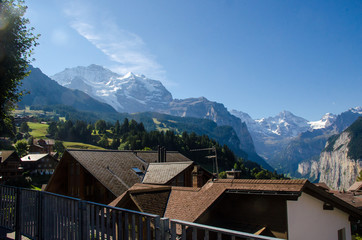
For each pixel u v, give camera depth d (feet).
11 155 255.91
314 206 44.01
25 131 572.92
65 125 589.73
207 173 112.16
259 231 39.68
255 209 42.86
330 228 45.91
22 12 43.96
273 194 40.11
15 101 48.62
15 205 30.66
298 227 40.91
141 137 547.90
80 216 22.77
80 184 94.38
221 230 14.70
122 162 107.55
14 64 43.65
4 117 49.29
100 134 650.02
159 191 54.44
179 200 50.49
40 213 27.35
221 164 532.73
